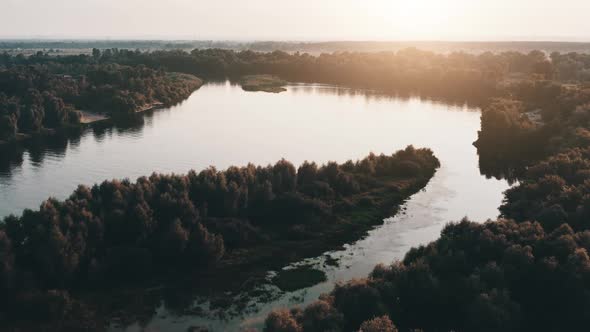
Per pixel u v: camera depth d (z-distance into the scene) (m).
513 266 56.69
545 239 61.34
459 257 58.75
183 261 67.69
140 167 114.25
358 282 54.25
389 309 52.22
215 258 68.12
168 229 69.19
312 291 62.09
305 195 86.19
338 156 124.88
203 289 62.47
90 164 116.69
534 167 94.62
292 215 81.81
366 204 89.50
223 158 122.06
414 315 53.34
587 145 106.88
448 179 107.75
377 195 93.81
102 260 63.91
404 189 98.12
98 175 108.31
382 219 85.06
